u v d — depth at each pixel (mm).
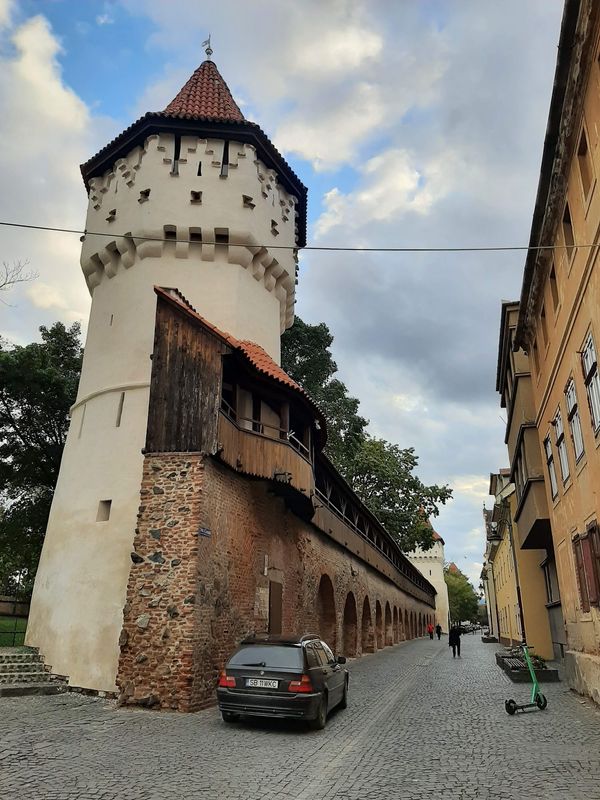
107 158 20297
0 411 25109
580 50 10461
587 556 13094
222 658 13211
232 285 18734
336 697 11891
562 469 15523
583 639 14172
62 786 6492
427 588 68875
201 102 22031
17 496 26359
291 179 22156
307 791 6488
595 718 11164
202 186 19031
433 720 11227
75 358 28766
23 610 33000
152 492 13289
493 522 40000
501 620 45125
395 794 6410
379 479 44719
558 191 13266
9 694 13008
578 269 12414
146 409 16156
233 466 14328
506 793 6457
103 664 13711
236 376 15352
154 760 7723
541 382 17656
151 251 18328
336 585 24750
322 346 38562
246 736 9430
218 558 13555
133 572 12703
